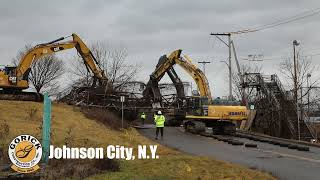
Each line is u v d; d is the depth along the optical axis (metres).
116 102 45.09
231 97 54.28
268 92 53.59
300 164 19.59
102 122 34.91
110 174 13.98
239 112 39.38
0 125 20.81
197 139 32.19
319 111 69.31
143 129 42.28
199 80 42.03
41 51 40.88
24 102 35.84
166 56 45.66
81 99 44.53
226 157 21.80
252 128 54.62
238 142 28.41
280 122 51.00
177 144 27.91
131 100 46.22
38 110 32.53
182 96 43.47
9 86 38.16
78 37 42.84
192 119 39.19
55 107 37.62
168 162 17.08
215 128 40.25
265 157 22.09
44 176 12.58
